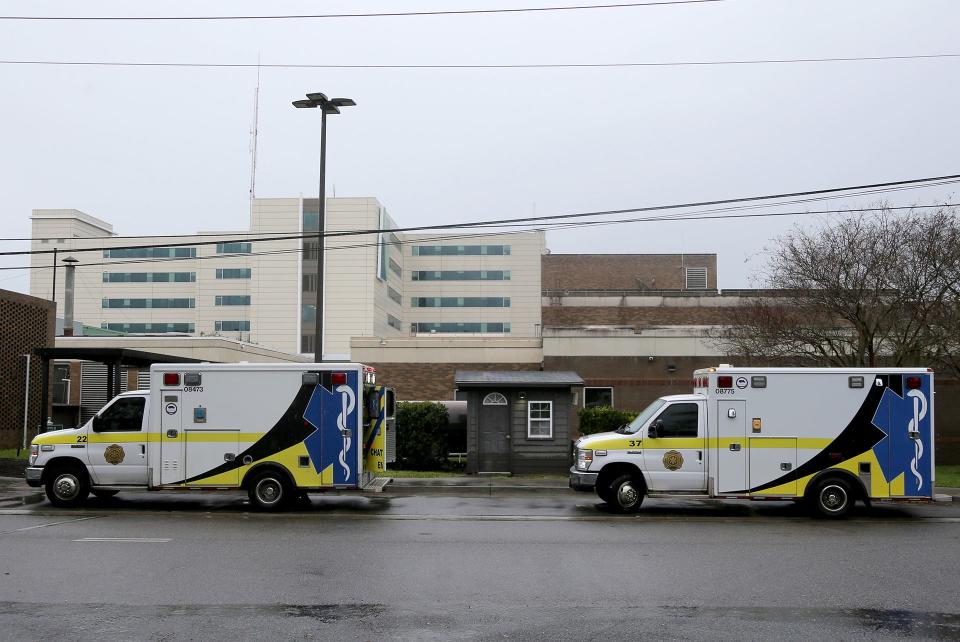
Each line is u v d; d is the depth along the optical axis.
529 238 108.56
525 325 107.38
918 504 17.36
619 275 70.94
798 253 24.66
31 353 26.31
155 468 15.77
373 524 14.05
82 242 102.69
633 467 15.57
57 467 16.09
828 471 15.23
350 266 94.88
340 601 8.55
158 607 8.28
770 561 10.85
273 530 13.32
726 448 15.37
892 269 23.03
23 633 7.35
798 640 7.29
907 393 15.30
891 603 8.64
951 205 22.53
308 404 15.73
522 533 13.12
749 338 26.33
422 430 23.61
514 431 21.98
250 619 7.84
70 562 10.53
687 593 9.01
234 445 15.72
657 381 33.25
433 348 39.44
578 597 8.79
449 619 7.88
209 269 98.31
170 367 15.85
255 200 97.00
